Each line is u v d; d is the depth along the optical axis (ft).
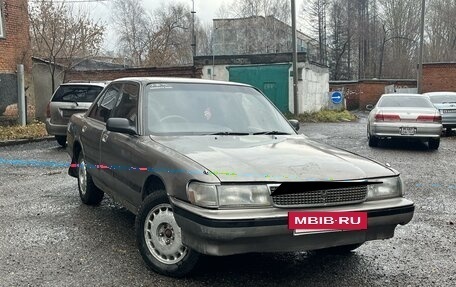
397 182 12.90
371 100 133.39
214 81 17.78
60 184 24.97
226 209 11.10
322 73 95.14
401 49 196.65
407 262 14.32
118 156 15.74
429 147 40.93
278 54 78.48
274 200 11.36
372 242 16.17
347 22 196.13
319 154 13.35
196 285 12.31
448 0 189.98
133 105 16.02
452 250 15.42
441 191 24.16
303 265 13.94
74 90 38.83
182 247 12.51
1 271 13.12
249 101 17.33
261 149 13.42
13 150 38.45
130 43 148.77
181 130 15.03
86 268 13.35
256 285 12.42
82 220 18.11
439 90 104.06
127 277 12.75
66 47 69.21
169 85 16.55
